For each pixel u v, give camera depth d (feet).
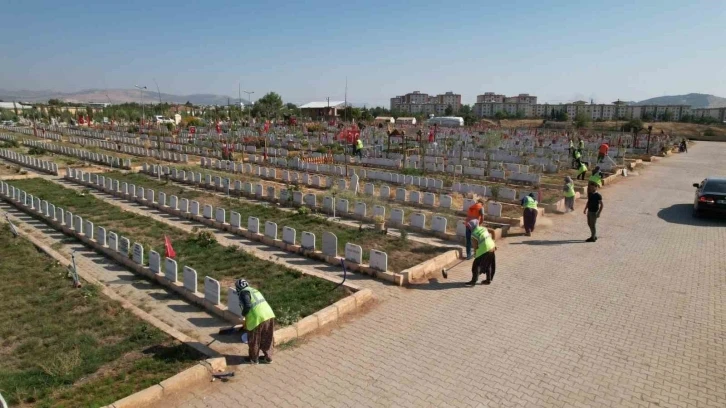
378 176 89.15
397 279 37.99
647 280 37.78
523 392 23.26
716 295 34.71
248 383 24.52
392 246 48.06
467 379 24.45
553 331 29.48
